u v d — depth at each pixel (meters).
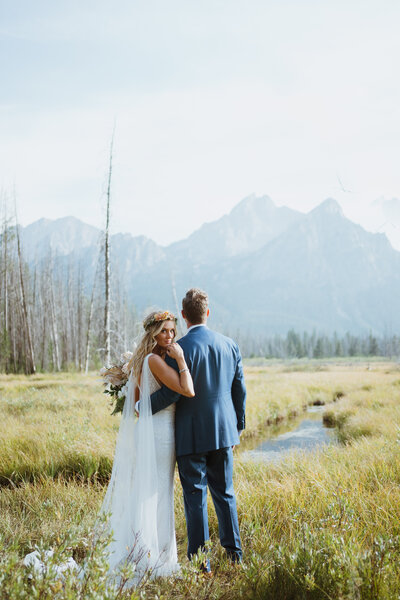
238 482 5.40
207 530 3.45
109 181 20.75
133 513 3.42
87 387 18.70
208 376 3.53
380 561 2.73
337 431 11.93
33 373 34.84
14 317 40.53
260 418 13.46
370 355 151.25
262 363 81.44
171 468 3.61
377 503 4.21
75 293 54.91
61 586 2.40
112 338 21.52
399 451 6.18
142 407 3.53
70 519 4.06
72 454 6.70
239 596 2.86
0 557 3.04
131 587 3.01
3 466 6.43
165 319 3.65
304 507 4.34
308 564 2.88
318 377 30.61
